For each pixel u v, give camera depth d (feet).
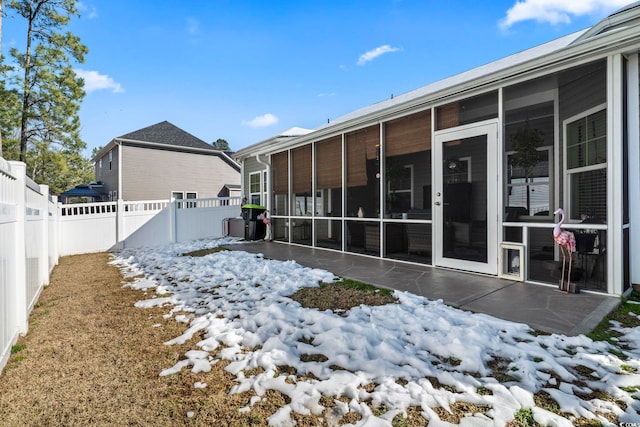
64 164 43.21
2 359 7.55
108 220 28.71
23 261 9.52
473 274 14.67
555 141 15.78
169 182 59.16
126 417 5.83
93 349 8.54
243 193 37.09
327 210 23.34
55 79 40.83
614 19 13.04
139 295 13.62
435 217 16.42
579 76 12.75
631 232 11.51
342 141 21.88
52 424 5.68
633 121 11.30
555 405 5.64
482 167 14.62
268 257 20.51
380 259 18.93
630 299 10.91
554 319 9.21
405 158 18.31
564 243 11.69
